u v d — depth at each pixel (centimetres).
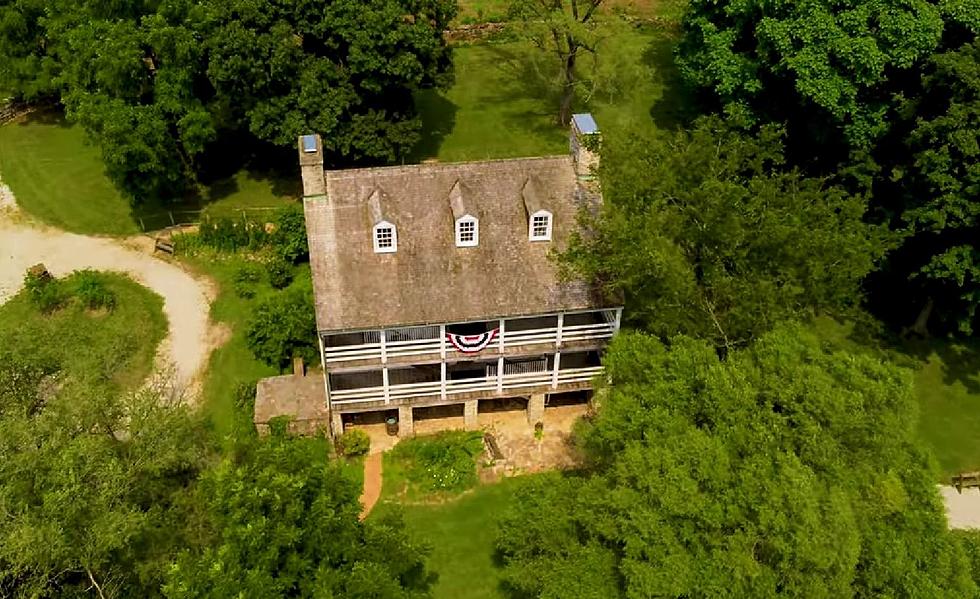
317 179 3519
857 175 4106
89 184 5434
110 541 2633
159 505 2983
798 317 3216
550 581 2584
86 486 2689
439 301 3541
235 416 3853
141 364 4206
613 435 2675
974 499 3744
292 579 2364
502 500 3631
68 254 4894
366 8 4659
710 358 2752
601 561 2567
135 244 4975
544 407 3984
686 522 2381
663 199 3359
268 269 4631
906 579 2375
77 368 3272
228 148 5659
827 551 2223
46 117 6125
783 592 2283
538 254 3644
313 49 4897
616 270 3297
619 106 6191
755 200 3316
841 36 4112
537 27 5569
